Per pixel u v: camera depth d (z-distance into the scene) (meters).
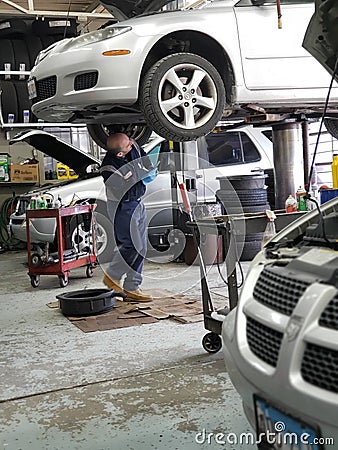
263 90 4.73
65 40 4.62
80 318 4.34
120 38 4.30
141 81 4.43
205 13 4.60
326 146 8.09
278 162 5.74
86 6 10.09
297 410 1.25
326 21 2.09
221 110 4.57
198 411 2.51
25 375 3.12
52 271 5.75
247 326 1.55
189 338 3.65
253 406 1.45
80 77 4.38
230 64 4.64
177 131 4.45
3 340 3.89
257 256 1.84
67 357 3.41
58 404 2.69
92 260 6.27
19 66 9.41
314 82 4.81
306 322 1.27
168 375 3.00
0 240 9.44
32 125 9.39
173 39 4.55
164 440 2.24
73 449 2.21
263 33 4.69
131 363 3.23
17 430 2.42
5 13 10.04
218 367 3.08
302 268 1.48
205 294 3.33
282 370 1.29
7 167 9.66
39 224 5.82
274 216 3.28
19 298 5.35
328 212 1.97
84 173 7.03
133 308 4.51
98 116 5.08
